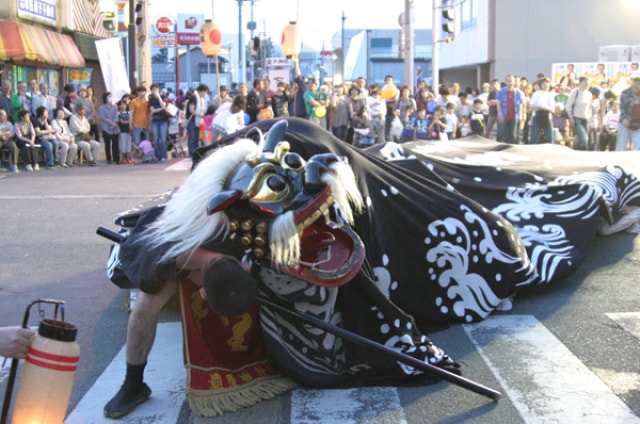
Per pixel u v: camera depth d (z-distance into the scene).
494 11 33.88
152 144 17.52
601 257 6.46
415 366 3.64
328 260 3.55
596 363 4.18
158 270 3.35
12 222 8.95
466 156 7.09
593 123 18.38
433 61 24.86
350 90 17.64
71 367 3.02
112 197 10.91
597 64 23.41
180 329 4.87
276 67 44.53
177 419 3.61
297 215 3.32
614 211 6.59
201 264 3.36
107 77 19.77
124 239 3.78
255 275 3.51
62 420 3.05
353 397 3.79
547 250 5.56
